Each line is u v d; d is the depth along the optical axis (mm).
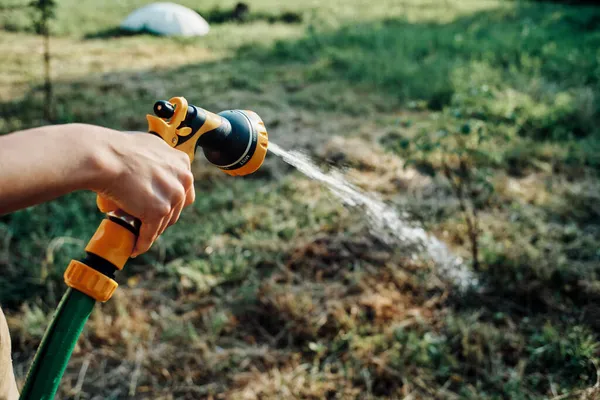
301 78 6129
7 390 801
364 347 2289
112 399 2162
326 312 2504
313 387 2143
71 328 655
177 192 616
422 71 5902
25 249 2904
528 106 4598
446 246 2936
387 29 8000
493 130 4086
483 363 2223
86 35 8336
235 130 902
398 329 2359
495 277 2682
